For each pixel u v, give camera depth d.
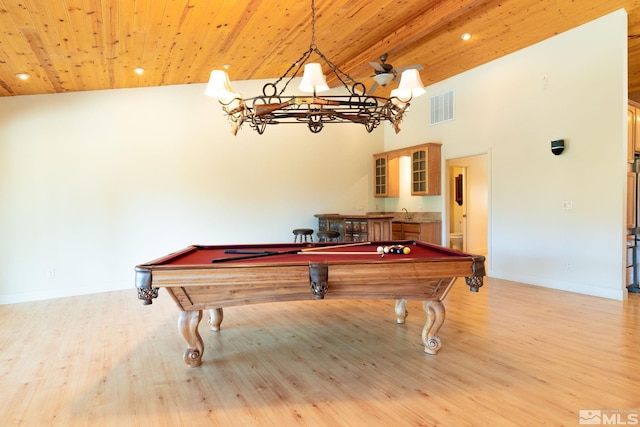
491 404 2.26
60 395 2.45
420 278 2.84
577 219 4.80
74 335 3.57
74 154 5.07
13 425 2.13
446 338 3.34
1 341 3.42
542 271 5.22
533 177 5.27
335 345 3.27
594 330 3.47
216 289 2.79
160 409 2.28
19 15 2.94
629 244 4.74
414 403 2.29
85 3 2.94
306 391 2.47
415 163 6.89
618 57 4.36
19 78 4.18
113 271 5.35
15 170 4.73
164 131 5.64
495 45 5.25
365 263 2.65
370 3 3.88
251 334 3.58
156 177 5.60
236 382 2.61
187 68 5.00
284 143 6.66
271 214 6.54
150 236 5.57
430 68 6.05
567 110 4.85
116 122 5.32
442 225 6.74
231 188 6.16
